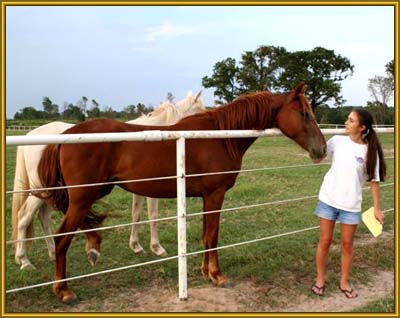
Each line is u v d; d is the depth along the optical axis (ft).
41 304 11.09
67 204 12.39
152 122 15.90
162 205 24.00
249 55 117.39
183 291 11.02
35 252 16.06
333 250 15.51
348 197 11.41
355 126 11.34
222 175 12.30
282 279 12.83
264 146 71.26
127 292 11.91
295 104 12.48
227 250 15.39
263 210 22.22
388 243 16.37
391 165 41.04
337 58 122.72
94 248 12.39
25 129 130.21
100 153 11.39
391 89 127.75
